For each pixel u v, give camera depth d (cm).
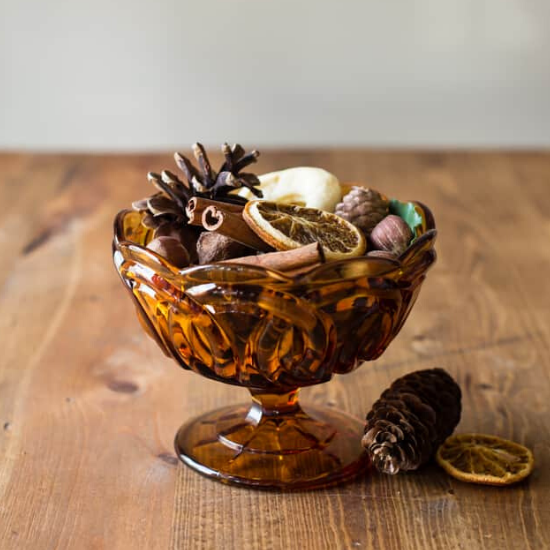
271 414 75
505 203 118
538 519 68
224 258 69
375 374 84
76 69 200
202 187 72
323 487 71
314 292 66
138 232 74
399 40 195
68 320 93
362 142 203
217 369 69
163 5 194
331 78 199
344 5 193
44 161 137
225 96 200
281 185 76
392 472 70
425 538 67
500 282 100
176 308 68
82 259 105
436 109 200
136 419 78
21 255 106
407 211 75
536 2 191
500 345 88
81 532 67
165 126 204
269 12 194
